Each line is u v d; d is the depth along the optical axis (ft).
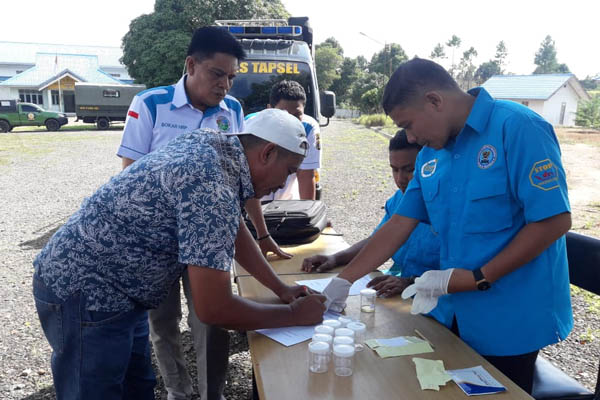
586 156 43.68
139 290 5.18
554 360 10.08
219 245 4.56
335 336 4.95
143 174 4.73
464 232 5.39
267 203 9.82
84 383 5.21
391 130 70.03
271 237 8.91
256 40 19.94
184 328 12.04
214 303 4.73
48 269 5.05
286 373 4.66
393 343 5.24
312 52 24.34
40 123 76.79
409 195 6.35
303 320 5.65
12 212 24.38
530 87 124.47
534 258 5.22
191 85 7.91
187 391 8.54
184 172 4.58
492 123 5.18
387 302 6.59
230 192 4.67
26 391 9.35
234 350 10.93
